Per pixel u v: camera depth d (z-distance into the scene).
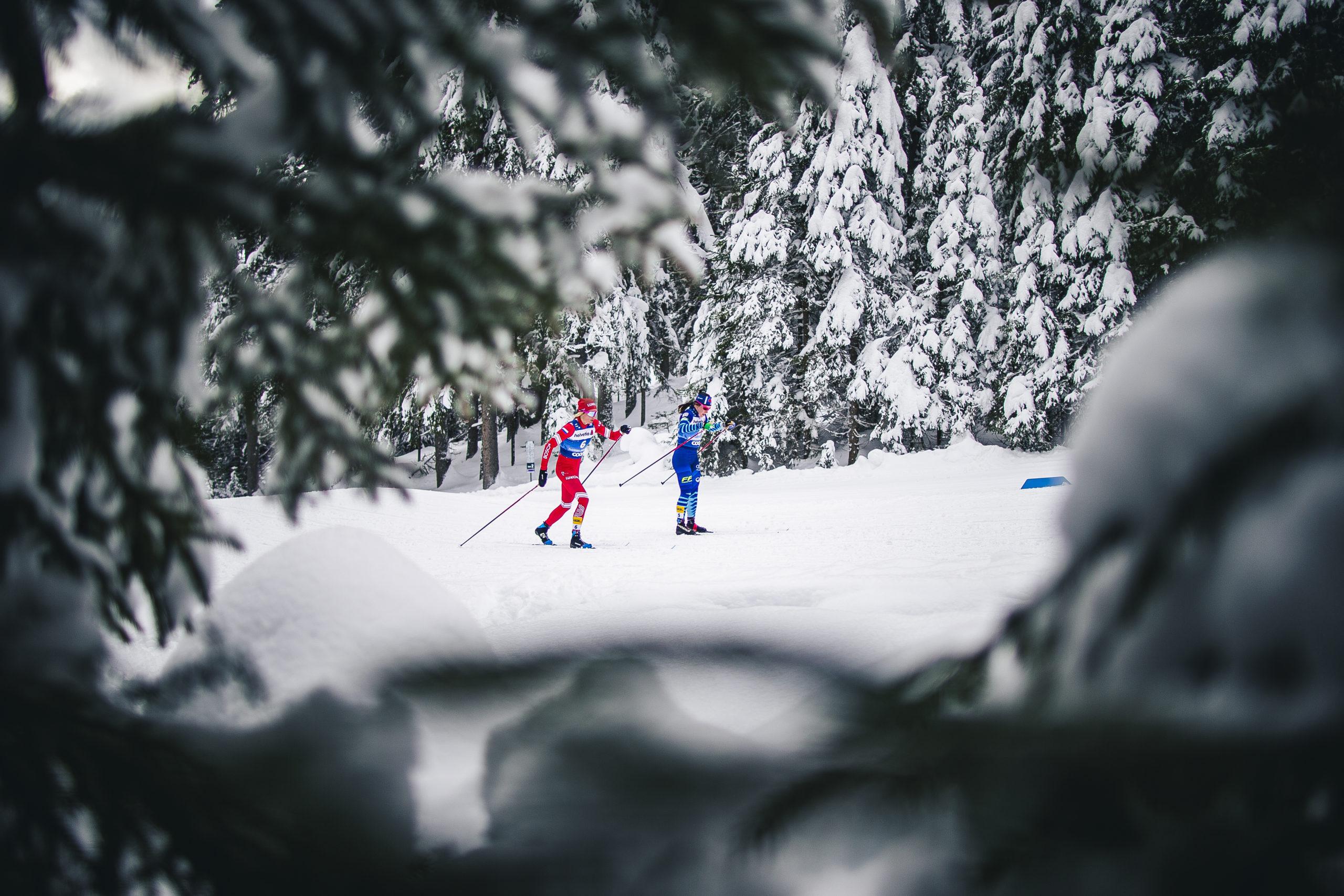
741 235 21.70
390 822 0.87
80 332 0.81
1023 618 0.54
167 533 0.93
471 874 0.75
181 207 0.79
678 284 27.61
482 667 1.21
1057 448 20.20
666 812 0.68
